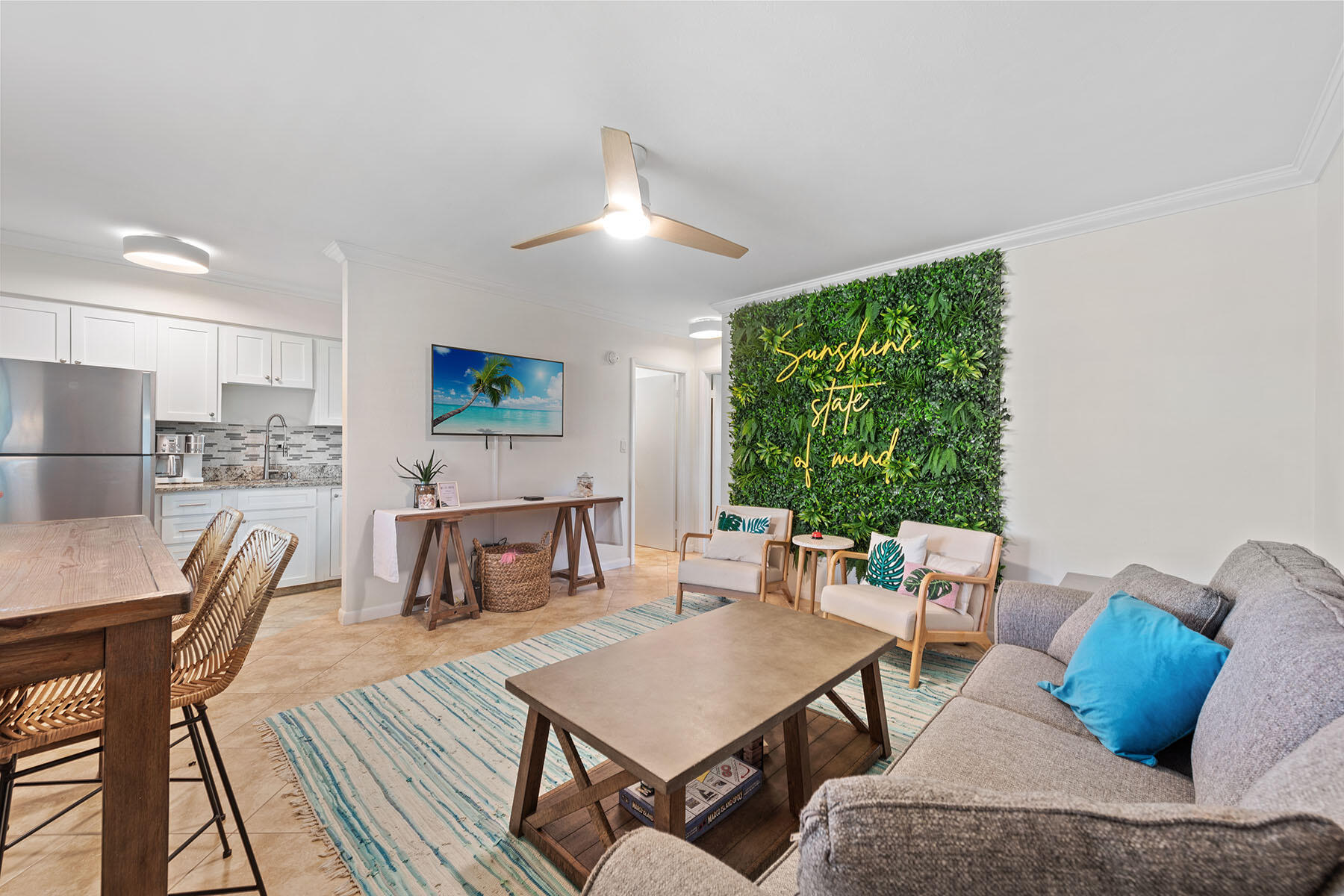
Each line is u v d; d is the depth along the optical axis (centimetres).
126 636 101
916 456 363
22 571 119
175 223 316
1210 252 275
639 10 162
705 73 190
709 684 167
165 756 104
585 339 505
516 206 294
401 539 383
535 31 171
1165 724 134
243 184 269
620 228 231
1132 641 151
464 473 418
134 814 102
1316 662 95
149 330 375
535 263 385
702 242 256
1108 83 194
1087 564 308
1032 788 123
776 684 167
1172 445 285
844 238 335
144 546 150
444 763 202
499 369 435
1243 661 117
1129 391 296
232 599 150
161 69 188
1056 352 318
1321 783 61
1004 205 290
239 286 412
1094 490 306
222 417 418
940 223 314
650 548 652
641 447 671
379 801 180
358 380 361
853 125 220
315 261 381
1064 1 159
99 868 150
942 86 196
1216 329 274
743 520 409
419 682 269
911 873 51
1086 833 50
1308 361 253
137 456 347
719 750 132
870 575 326
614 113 213
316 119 217
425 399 394
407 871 151
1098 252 305
